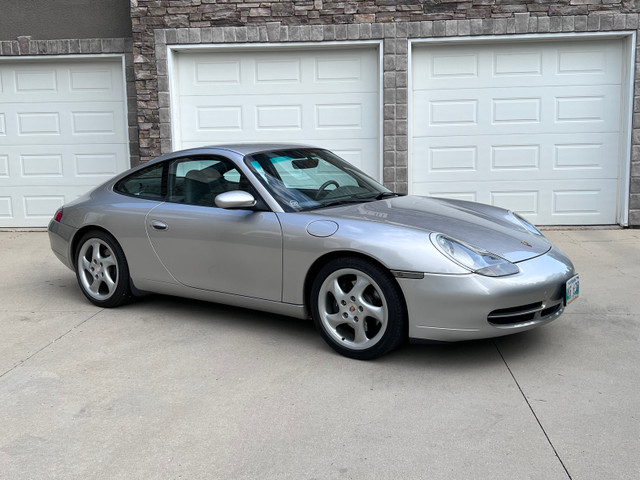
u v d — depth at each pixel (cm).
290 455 285
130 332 453
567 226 830
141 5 805
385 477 265
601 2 770
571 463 272
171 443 298
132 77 845
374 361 391
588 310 485
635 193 804
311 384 359
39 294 561
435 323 361
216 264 441
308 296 413
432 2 784
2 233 866
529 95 811
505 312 363
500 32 782
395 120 807
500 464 272
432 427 307
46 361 401
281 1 795
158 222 465
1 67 869
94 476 271
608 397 335
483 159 827
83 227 508
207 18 804
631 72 781
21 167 887
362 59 818
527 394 341
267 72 829
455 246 368
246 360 397
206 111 841
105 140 877
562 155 820
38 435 307
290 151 483
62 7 845
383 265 369
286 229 406
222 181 449
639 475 262
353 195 461
